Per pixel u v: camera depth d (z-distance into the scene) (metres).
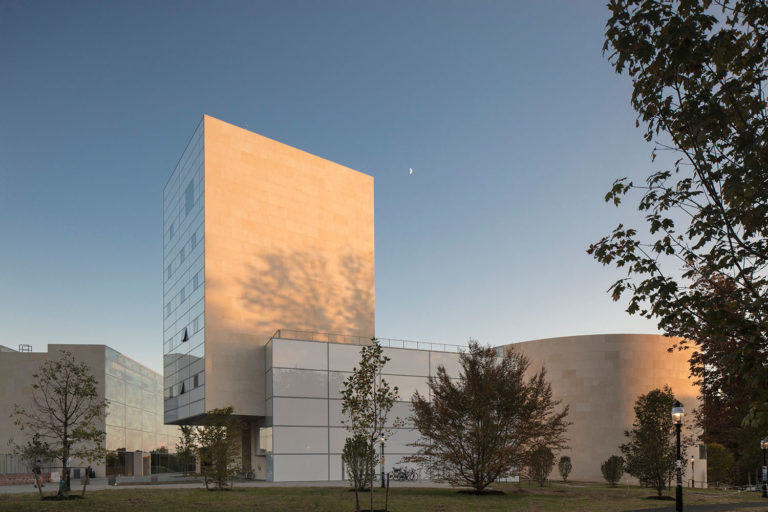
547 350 61.78
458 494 28.34
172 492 28.50
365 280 54.69
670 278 9.07
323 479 41.94
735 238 8.38
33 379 59.53
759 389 8.32
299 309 49.12
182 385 48.16
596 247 9.88
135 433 74.38
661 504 25.62
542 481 38.84
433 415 29.80
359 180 56.16
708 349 17.52
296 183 50.97
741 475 62.31
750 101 8.19
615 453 56.91
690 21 7.89
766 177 7.73
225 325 44.44
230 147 47.16
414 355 47.81
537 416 29.66
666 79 8.19
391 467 44.34
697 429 57.88
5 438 57.59
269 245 48.16
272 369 41.91
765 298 8.05
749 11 7.87
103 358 62.50
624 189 9.44
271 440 41.47
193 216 47.97
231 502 22.98
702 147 8.14
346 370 44.66
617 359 58.66
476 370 29.64
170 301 53.91
